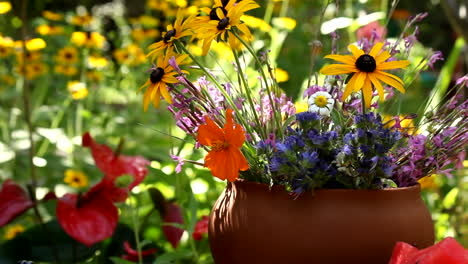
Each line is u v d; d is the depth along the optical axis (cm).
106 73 427
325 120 124
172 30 123
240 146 115
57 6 563
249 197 118
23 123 311
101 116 326
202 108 124
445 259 111
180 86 128
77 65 394
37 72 320
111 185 138
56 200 142
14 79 342
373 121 116
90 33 392
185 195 154
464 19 167
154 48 129
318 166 114
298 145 115
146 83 123
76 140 275
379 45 117
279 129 121
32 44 312
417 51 320
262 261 116
